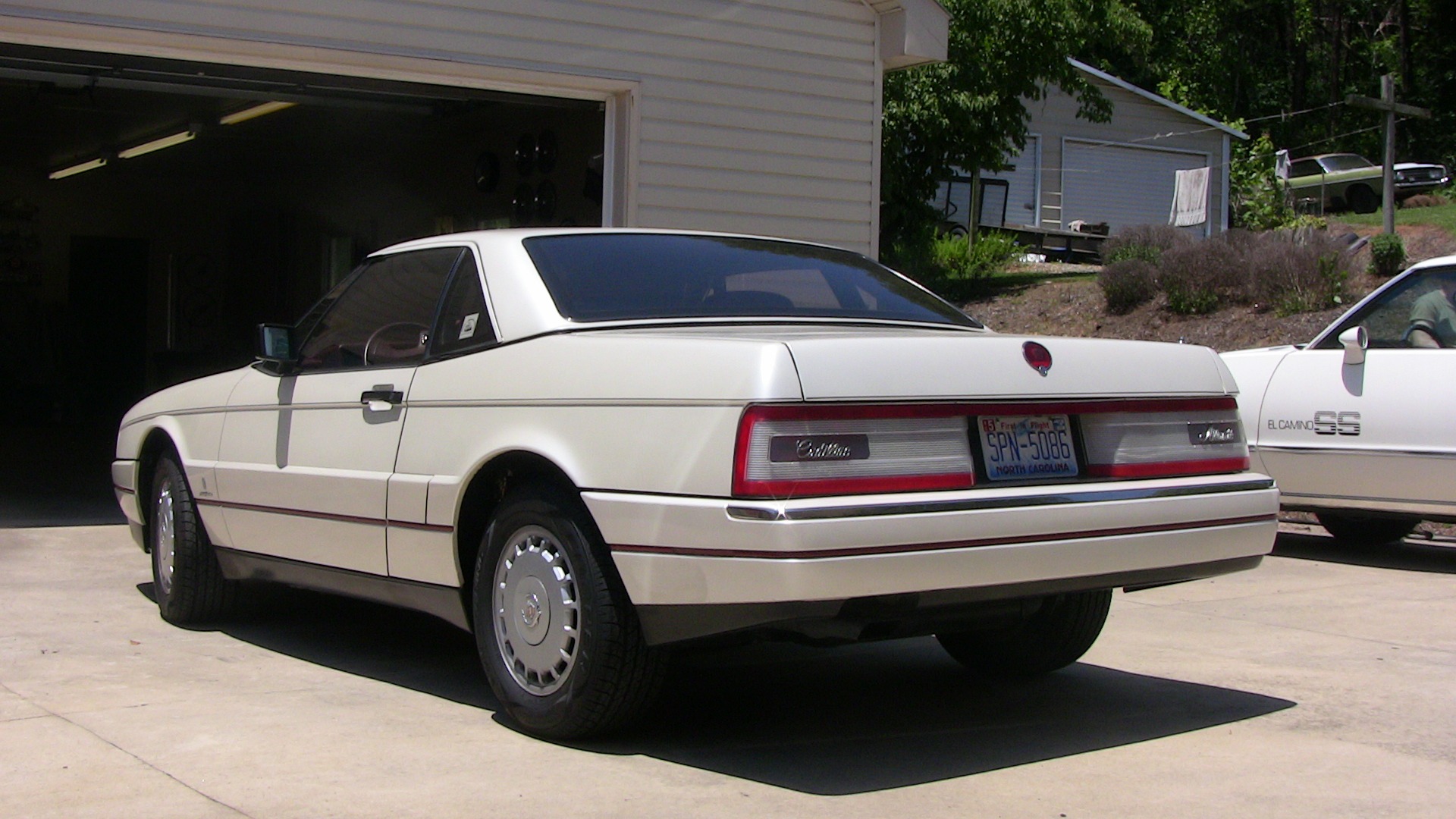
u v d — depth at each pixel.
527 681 4.13
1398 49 43.78
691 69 10.36
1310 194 31.86
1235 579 7.52
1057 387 3.95
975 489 3.74
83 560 7.50
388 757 3.95
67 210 19.41
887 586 3.53
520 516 4.11
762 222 10.76
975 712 4.61
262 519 5.21
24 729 4.19
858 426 3.60
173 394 5.98
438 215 15.64
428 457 4.41
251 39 8.72
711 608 3.57
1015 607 4.08
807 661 5.43
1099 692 4.92
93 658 5.20
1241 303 16.55
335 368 4.99
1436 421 7.69
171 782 3.69
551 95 10.08
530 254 4.53
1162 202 31.48
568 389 3.98
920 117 22.16
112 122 15.58
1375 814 3.53
